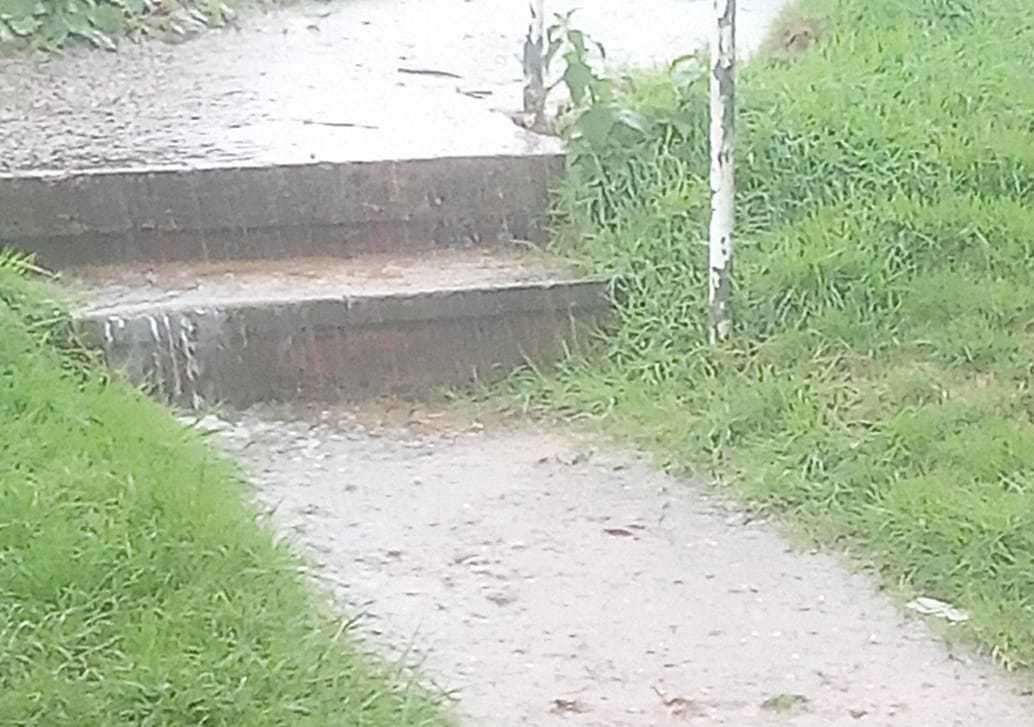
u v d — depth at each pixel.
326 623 3.94
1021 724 3.84
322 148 6.47
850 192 6.36
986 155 6.54
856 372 5.58
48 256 6.03
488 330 5.90
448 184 6.35
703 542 4.79
